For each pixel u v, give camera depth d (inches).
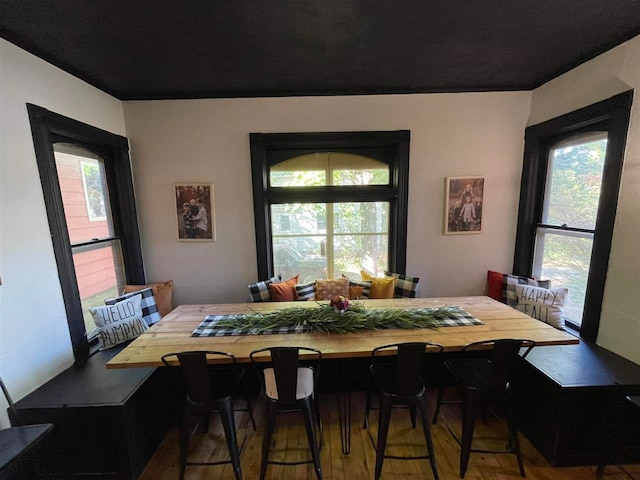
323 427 76.7
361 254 119.1
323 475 62.7
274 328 70.5
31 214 66.8
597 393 61.1
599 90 77.9
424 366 93.5
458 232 111.0
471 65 84.7
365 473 63.3
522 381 73.2
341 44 71.3
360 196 111.2
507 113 104.6
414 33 67.2
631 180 70.8
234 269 112.1
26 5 53.2
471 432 60.8
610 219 75.6
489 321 73.4
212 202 108.0
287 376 55.7
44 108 70.9
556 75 91.2
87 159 90.7
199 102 102.3
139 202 106.8
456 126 105.2
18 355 63.0
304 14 59.1
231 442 60.3
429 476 62.4
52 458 61.1
